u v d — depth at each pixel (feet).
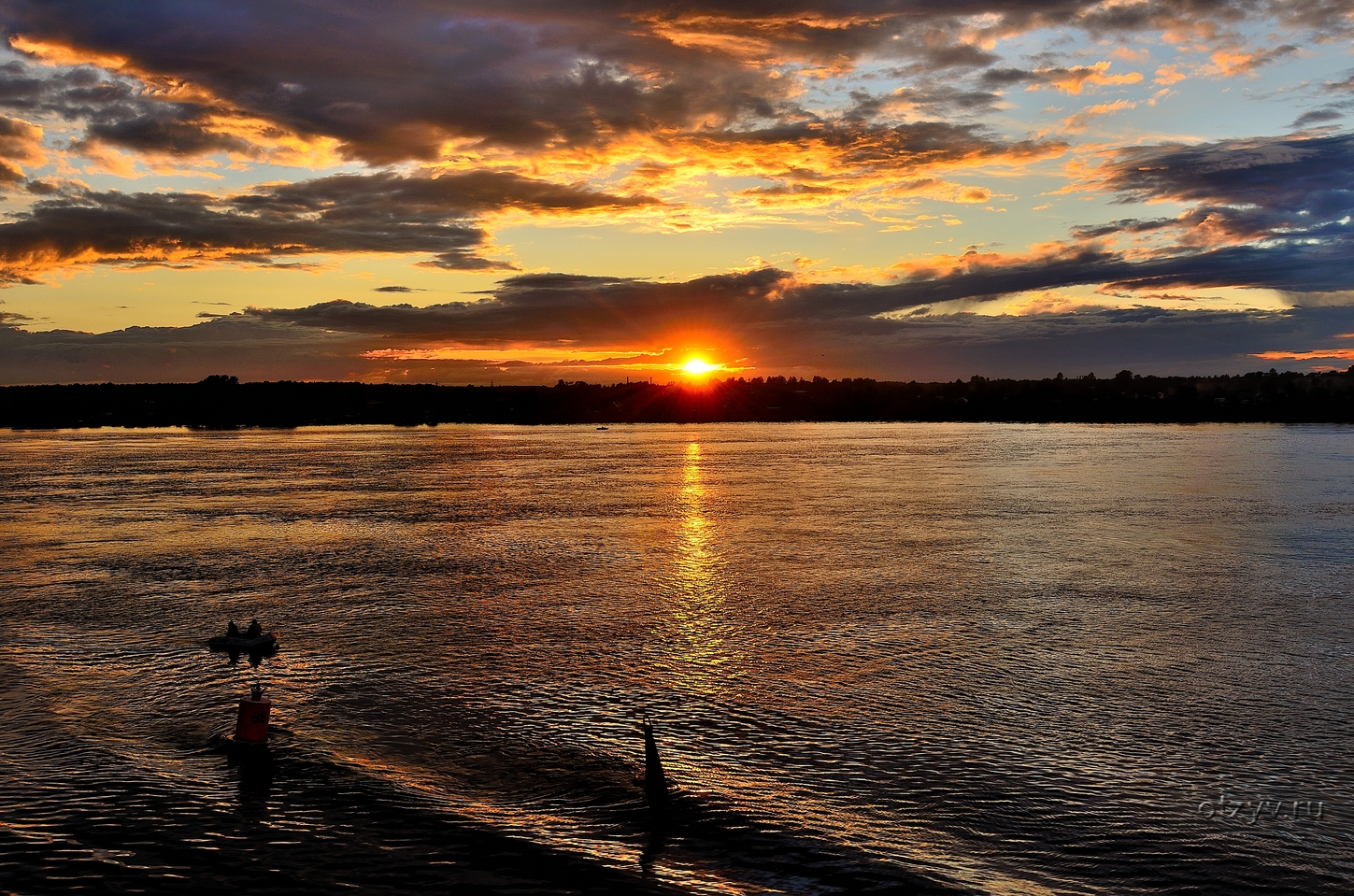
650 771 57.77
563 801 57.31
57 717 70.85
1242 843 52.42
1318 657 86.99
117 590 118.62
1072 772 61.41
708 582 122.83
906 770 61.72
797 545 154.61
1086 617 102.78
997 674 81.87
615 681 80.02
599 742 66.59
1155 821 54.85
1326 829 53.98
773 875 49.19
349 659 86.53
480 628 98.07
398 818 54.80
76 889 47.16
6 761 62.34
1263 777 60.49
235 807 55.98
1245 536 162.50
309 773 60.95
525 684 79.20
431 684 79.15
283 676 81.35
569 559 142.00
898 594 114.73
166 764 62.13
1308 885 48.34
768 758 63.77
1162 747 65.31
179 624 99.76
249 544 157.99
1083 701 74.90
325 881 48.26
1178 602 110.22
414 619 101.91
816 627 98.43
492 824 54.24
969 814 55.77
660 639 93.50
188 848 51.26
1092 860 50.67
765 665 84.58
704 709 73.05
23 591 117.50
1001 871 49.70
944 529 173.47
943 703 74.43
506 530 175.01
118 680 79.77
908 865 50.06
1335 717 71.26
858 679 80.43
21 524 184.55
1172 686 78.59
